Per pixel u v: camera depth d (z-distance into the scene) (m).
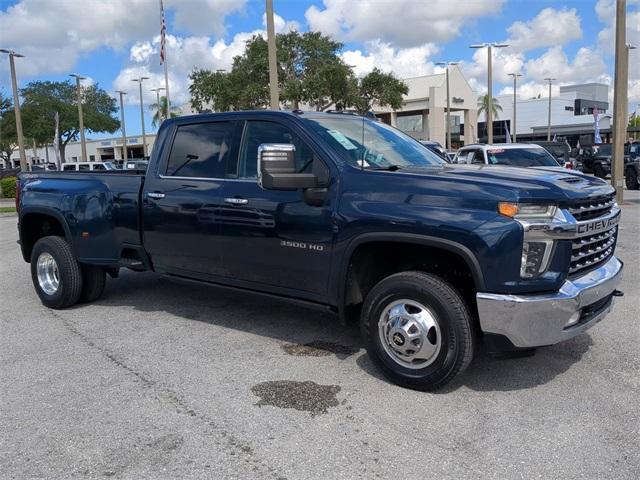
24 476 3.23
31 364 4.89
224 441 3.56
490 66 30.91
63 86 52.97
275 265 4.79
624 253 9.13
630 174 24.34
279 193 4.71
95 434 3.67
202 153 5.38
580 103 96.56
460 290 4.23
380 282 4.23
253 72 32.31
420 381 4.11
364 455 3.37
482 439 3.52
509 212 3.70
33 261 6.69
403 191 4.09
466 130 67.12
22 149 31.75
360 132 5.04
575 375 4.41
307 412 3.91
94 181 6.20
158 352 5.12
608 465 3.22
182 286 7.54
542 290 3.78
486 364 4.64
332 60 32.59
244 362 4.83
